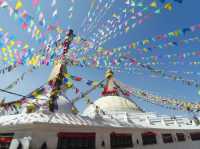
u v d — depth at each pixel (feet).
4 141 35.32
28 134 32.99
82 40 31.22
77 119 40.29
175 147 64.59
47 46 25.98
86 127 40.24
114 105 82.58
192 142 72.74
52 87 34.96
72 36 32.09
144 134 56.24
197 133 77.05
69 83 33.81
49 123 34.32
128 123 52.60
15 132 34.71
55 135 35.68
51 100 36.50
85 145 39.91
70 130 38.01
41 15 19.43
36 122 32.89
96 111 51.13
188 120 73.05
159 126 62.28
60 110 53.52
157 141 59.47
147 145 55.16
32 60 24.49
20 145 32.63
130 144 50.34
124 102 85.40
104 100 87.10
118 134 48.16
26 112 39.60
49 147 34.06
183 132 70.95
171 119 68.18
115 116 58.75
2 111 42.91
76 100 46.19
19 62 24.48
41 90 35.19
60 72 33.42
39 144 33.09
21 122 34.06
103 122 45.70
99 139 42.65
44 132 34.37
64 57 32.58
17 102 31.35
